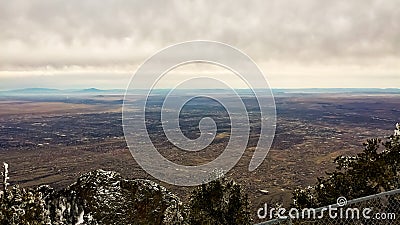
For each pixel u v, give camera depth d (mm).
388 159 10109
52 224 9734
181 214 10367
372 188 9992
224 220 10094
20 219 8844
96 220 10328
